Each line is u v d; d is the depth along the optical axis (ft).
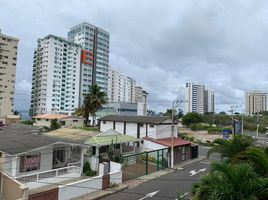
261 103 337.93
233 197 27.61
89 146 85.66
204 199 30.17
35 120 249.75
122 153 103.81
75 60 416.67
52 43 382.63
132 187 72.79
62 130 122.01
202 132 254.88
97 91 179.32
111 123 137.69
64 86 400.88
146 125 121.60
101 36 481.46
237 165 30.60
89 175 80.74
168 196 63.93
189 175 87.15
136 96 589.73
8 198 59.16
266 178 29.14
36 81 393.29
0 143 77.36
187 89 333.83
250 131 286.87
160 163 101.40
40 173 68.18
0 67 329.11
